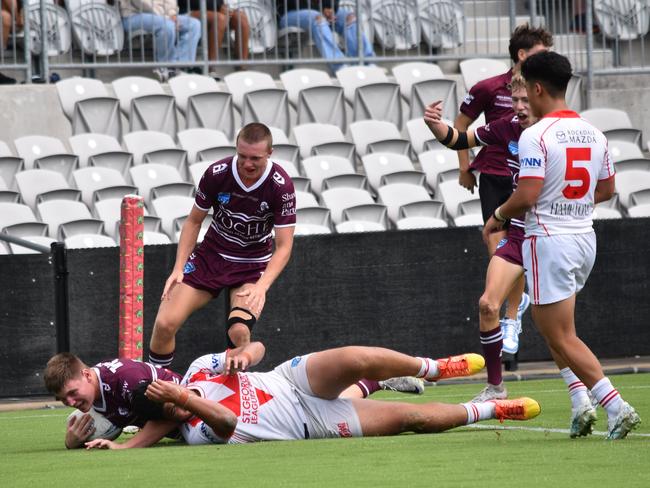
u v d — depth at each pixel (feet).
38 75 174.60
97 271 114.73
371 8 186.39
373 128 165.17
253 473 55.06
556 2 197.98
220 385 67.67
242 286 82.38
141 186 146.41
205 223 140.05
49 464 61.00
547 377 117.29
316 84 174.19
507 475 52.65
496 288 82.53
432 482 51.19
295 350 118.93
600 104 184.34
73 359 66.85
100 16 174.09
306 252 119.24
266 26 183.32
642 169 162.09
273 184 78.95
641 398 92.94
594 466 54.54
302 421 67.82
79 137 154.81
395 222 148.97
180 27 176.76
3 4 171.01
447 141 85.97
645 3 196.24
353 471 54.85
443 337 122.72
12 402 111.96
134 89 166.61
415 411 68.90
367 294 120.78
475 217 147.54
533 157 62.75
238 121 170.09
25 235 133.69
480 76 180.75
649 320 127.34
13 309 112.37
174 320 81.30
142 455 63.10
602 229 126.52
